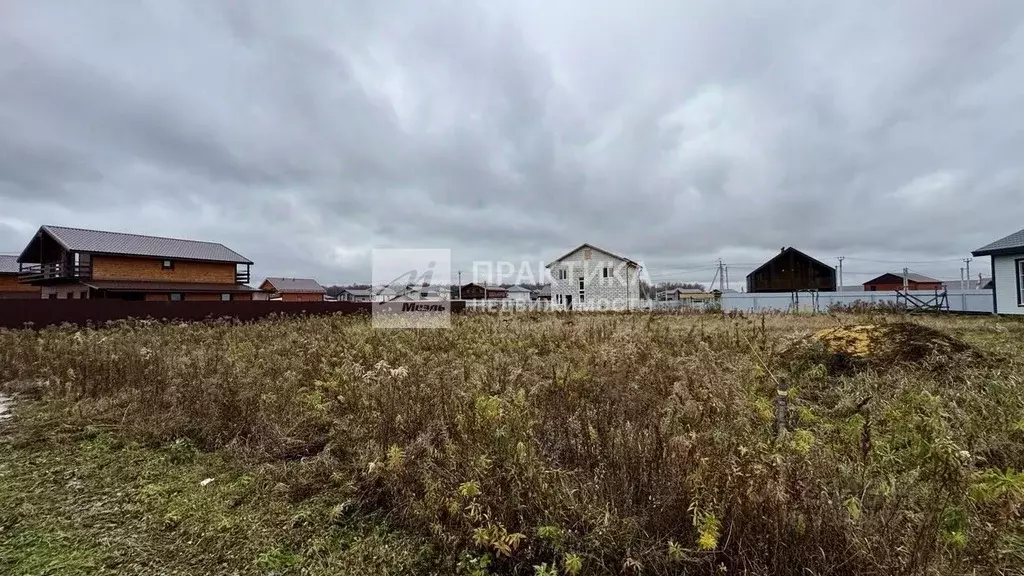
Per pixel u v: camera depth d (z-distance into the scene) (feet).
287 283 179.83
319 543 7.86
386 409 10.95
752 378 13.67
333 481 9.78
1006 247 41.63
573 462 8.89
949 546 5.72
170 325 39.06
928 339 16.40
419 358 18.98
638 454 7.80
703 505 6.48
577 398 11.66
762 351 18.53
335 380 14.83
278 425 11.95
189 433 13.03
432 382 12.78
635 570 6.30
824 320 38.50
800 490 6.17
